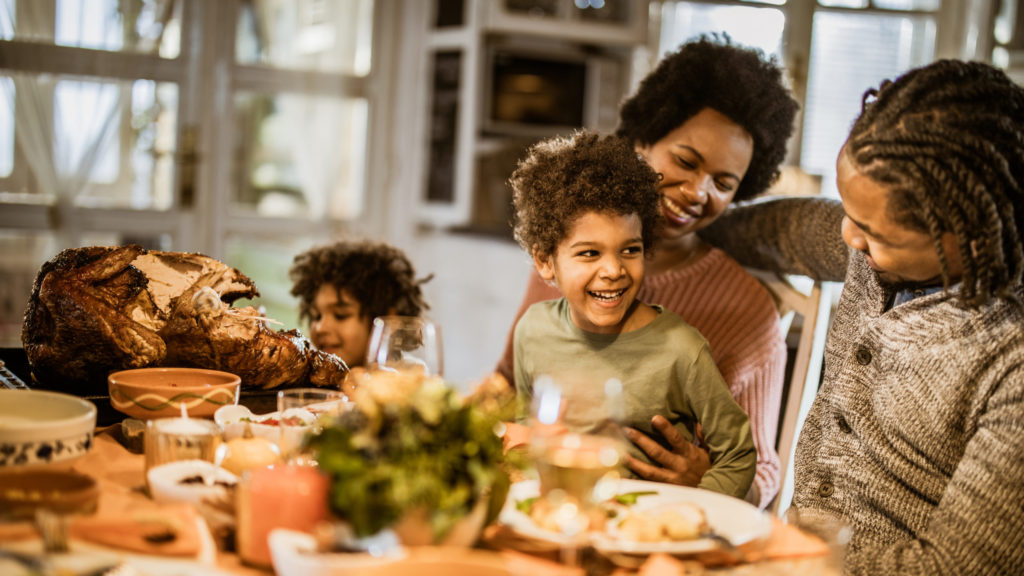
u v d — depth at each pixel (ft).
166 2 11.93
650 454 4.21
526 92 12.59
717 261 5.41
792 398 5.32
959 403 3.43
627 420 4.46
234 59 12.44
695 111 5.16
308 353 4.43
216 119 12.39
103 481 3.18
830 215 4.91
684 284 5.37
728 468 4.16
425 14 13.19
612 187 4.38
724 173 5.19
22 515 2.59
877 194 3.26
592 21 12.59
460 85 12.51
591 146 4.61
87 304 3.92
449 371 12.62
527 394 4.96
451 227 12.78
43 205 11.57
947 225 3.18
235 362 4.17
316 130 12.90
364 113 13.35
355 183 13.44
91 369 4.06
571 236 4.40
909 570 3.22
